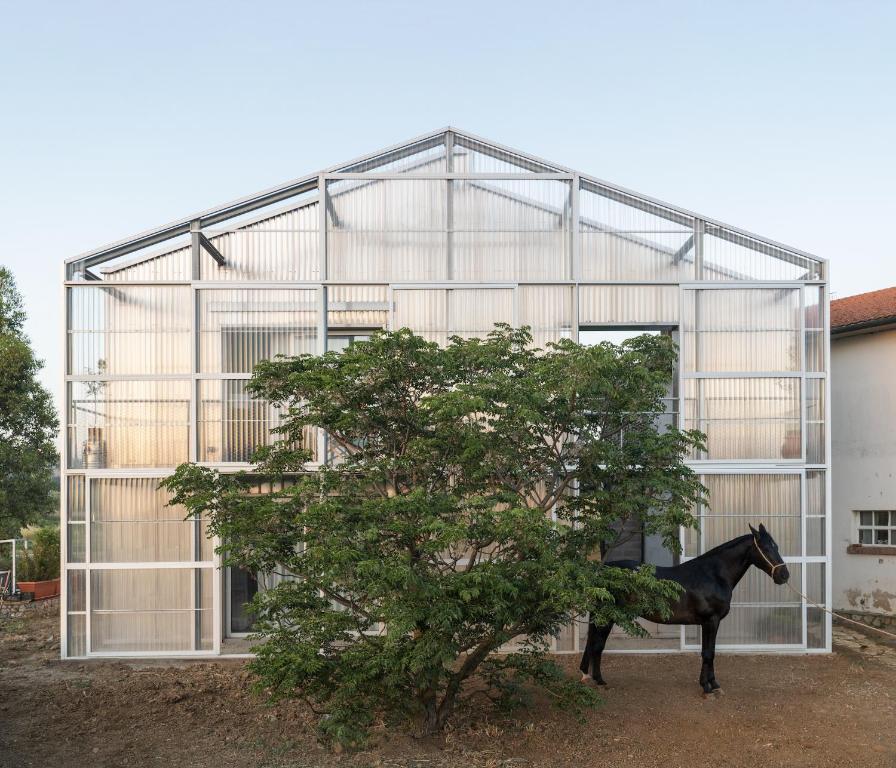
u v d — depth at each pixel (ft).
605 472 34.01
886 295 59.16
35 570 60.59
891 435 54.75
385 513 28.02
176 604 44.24
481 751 29.55
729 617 45.16
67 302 44.98
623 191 46.37
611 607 30.32
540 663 32.81
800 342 45.91
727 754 29.50
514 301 45.62
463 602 27.71
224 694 36.52
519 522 27.89
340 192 46.29
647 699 36.27
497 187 46.47
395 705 31.07
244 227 46.19
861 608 55.83
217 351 45.11
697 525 32.32
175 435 44.73
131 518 44.45
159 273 46.01
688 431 33.55
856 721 33.17
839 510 57.82
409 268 45.98
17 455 69.92
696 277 46.37
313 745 30.01
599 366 30.30
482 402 28.19
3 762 28.07
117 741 30.32
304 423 33.17
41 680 39.17
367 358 29.78
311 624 29.81
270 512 30.09
